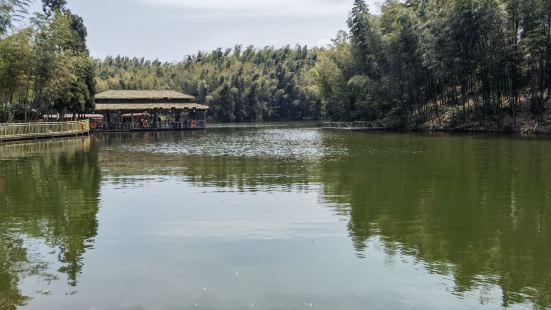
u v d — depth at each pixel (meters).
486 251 12.39
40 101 65.31
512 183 21.81
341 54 97.44
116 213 16.91
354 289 10.09
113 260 11.95
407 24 72.56
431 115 73.38
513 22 59.22
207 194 20.39
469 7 59.88
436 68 67.12
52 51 62.72
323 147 44.06
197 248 12.85
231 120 146.88
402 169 27.11
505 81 61.28
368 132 70.44
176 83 148.12
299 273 10.98
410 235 13.88
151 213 16.86
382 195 19.62
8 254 12.45
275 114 156.75
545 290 9.98
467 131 63.06
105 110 92.31
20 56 58.62
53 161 33.78
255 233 14.23
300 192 20.61
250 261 11.80
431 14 70.44
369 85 81.88
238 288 10.17
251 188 21.77
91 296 9.84
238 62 159.00
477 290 10.01
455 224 14.98
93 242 13.48
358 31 87.19
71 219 16.09
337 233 14.16
